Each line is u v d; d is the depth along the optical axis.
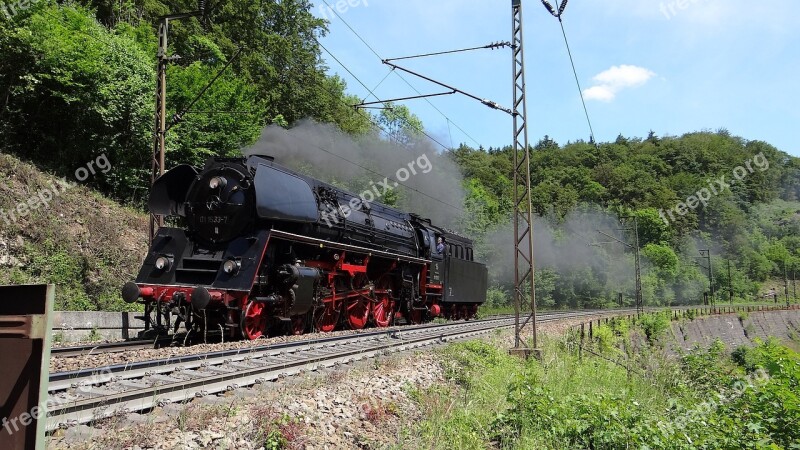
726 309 54.09
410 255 19.23
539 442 6.90
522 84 13.68
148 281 11.68
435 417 7.17
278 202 12.13
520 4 13.69
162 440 4.68
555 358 13.13
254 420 5.42
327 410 6.39
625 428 6.94
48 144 20.33
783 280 96.94
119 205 20.75
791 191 133.12
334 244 14.22
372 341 12.12
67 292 15.03
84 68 19.20
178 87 22.97
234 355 8.74
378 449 5.77
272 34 33.97
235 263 11.27
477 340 13.09
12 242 14.85
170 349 9.54
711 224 92.06
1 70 18.64
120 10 27.86
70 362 8.10
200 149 23.17
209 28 31.38
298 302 12.45
